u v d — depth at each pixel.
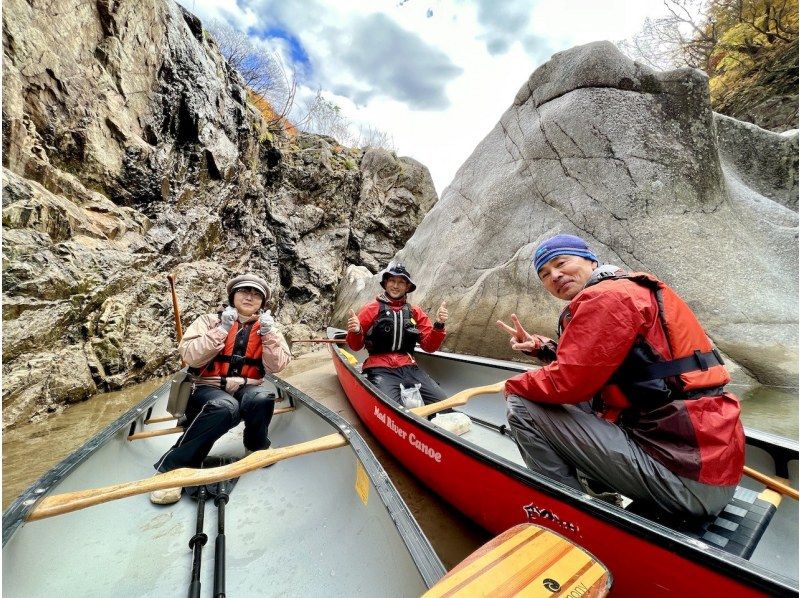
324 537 1.58
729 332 3.89
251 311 2.27
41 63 4.27
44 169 4.20
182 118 6.34
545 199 5.86
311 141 12.47
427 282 7.20
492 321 5.38
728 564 0.97
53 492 1.37
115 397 4.04
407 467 2.38
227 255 7.29
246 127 7.99
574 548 1.02
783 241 4.73
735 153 6.80
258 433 2.07
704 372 1.20
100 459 1.78
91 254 4.36
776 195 6.33
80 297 4.09
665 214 4.81
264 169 9.20
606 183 5.29
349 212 11.46
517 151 6.76
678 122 5.14
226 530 1.67
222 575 1.35
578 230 5.31
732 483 1.14
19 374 3.32
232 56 12.40
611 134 5.43
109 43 5.15
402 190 13.02
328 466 1.92
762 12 10.89
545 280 1.74
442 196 8.90
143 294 5.01
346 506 1.64
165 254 5.68
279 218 9.16
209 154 6.69
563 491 1.38
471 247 6.50
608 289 1.29
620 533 1.21
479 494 1.77
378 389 2.72
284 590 1.37
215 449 2.32
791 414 2.86
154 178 5.67
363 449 1.67
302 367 6.07
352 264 11.13
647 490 1.26
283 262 9.10
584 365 1.28
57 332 3.82
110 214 4.92
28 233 3.72
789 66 9.70
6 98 3.82
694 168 4.93
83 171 4.84
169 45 6.16
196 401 2.03
